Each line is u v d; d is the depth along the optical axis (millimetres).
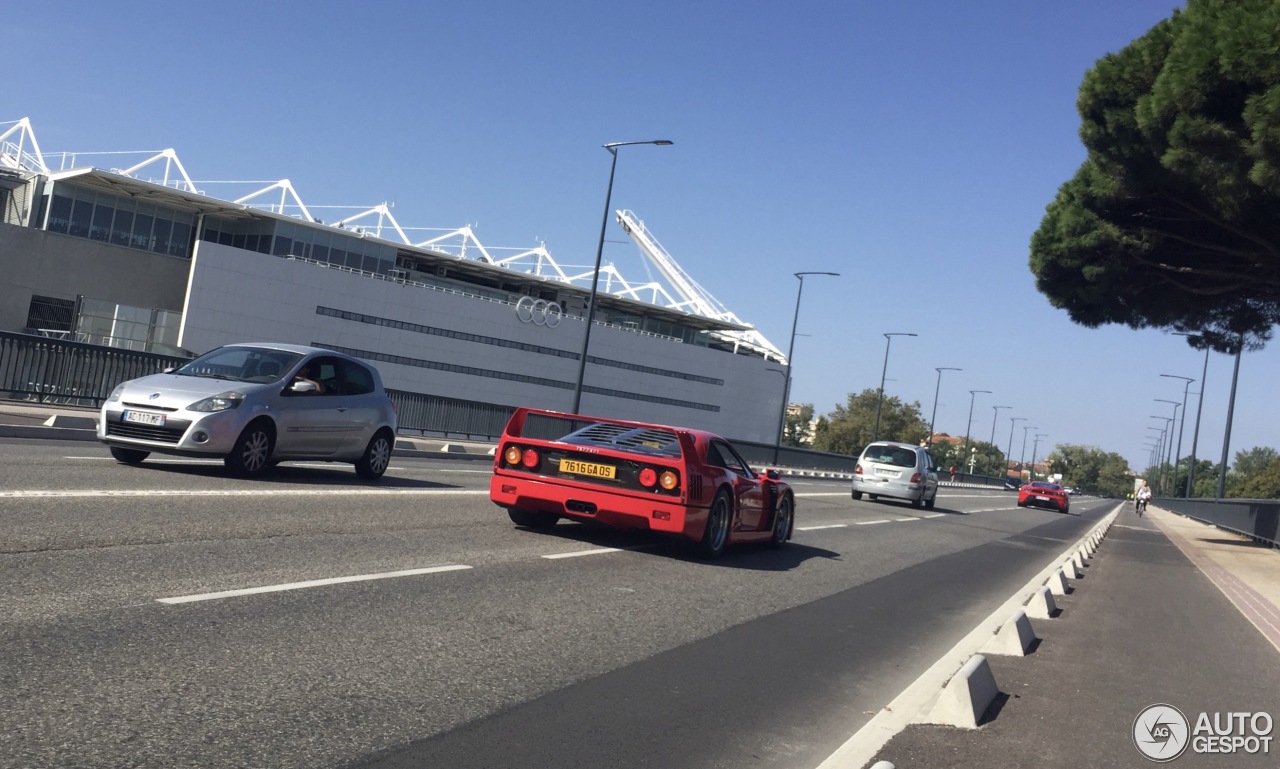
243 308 70938
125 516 8461
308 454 13109
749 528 11805
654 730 4699
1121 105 19250
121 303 69500
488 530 10719
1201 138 17062
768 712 5262
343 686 4738
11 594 5598
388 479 15109
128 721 3924
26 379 20453
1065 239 22812
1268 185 16484
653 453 10508
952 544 17812
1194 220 21062
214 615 5711
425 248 83938
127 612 5523
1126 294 23859
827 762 4242
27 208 67875
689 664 6102
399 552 8586
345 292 76812
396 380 81062
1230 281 22766
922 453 29219
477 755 4062
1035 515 37469
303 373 13172
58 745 3602
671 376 103562
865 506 26312
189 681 4508
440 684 4980
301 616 5957
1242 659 7863
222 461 14227
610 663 5855
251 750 3795
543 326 91188
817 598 9359
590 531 11742
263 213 73312
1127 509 71000
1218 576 16016
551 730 4500
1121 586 13125
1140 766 4645
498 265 89500
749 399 112500
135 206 70562
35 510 8195
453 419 32531
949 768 4336
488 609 6848
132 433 11812
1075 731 5148
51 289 66562
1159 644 8242
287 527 9047
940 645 7762
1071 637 8203
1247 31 16281
